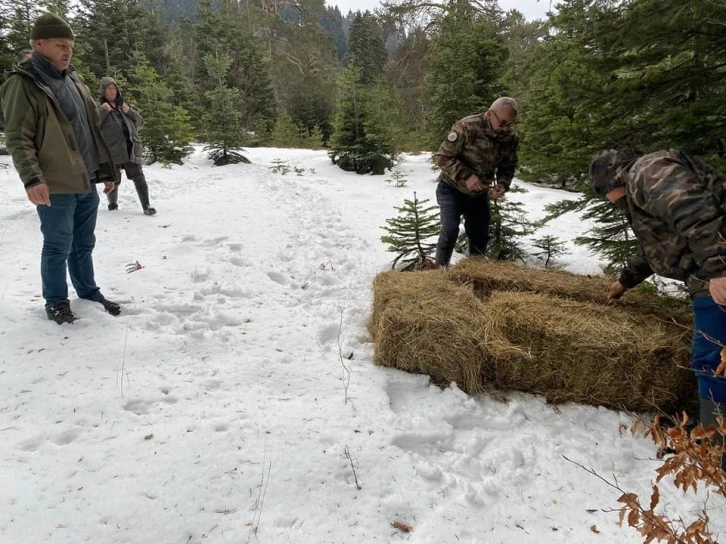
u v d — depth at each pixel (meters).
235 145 13.16
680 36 2.97
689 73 3.14
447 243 4.57
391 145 12.27
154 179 9.63
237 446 2.38
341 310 4.06
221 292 4.27
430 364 3.07
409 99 19.36
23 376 2.87
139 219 6.46
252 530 1.95
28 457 2.25
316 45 37.88
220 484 2.15
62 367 2.98
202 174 11.17
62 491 2.07
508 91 10.55
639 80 3.19
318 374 3.10
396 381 3.08
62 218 3.28
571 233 7.15
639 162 2.30
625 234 4.48
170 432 2.46
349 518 2.05
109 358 3.11
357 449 2.42
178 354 3.24
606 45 3.35
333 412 2.70
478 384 3.00
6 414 2.56
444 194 4.65
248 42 30.12
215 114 13.12
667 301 3.42
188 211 7.07
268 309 4.02
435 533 2.00
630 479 2.35
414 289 3.55
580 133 3.75
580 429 2.74
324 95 27.42
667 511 2.14
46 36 3.08
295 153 15.71
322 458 2.35
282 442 2.43
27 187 2.96
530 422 2.80
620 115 3.53
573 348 2.88
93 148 3.56
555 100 4.26
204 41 28.75
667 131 3.34
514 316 3.03
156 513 1.99
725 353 1.63
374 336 3.55
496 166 4.59
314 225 6.78
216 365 3.13
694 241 2.08
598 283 3.69
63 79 3.28
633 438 2.67
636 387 2.84
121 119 6.30
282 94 35.78
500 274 3.85
